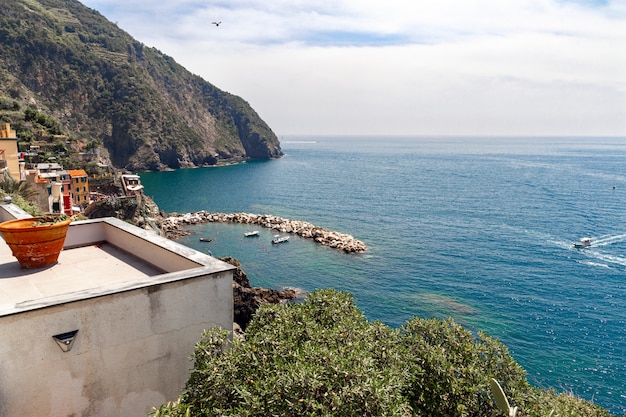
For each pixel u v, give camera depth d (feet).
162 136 626.64
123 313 22.41
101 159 351.87
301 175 570.05
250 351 23.91
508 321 137.69
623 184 454.81
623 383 107.14
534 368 113.19
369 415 20.18
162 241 31.71
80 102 609.83
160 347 24.25
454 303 150.82
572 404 41.86
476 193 402.72
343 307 31.73
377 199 375.04
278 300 145.48
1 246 35.29
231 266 26.86
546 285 167.22
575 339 127.03
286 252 211.61
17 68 570.46
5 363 19.01
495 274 179.32
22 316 19.12
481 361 30.91
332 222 283.59
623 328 133.28
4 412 19.27
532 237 239.30
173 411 20.83
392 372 23.35
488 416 27.14
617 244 223.30
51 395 20.58
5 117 319.06
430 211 318.86
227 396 22.09
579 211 310.65
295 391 20.18
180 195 396.57
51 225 28.99
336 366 21.29
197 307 25.44
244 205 351.25
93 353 21.65
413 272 181.78
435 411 27.40
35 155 274.77
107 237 37.99
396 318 139.54
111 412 22.88
